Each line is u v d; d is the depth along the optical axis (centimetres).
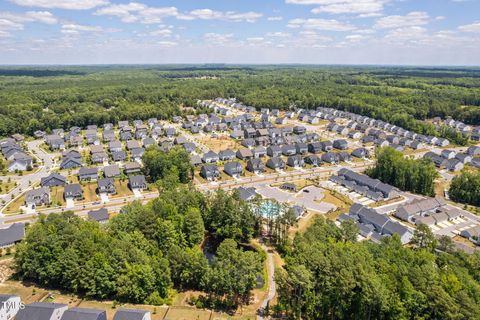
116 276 6475
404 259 6738
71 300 6456
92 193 11800
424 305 5419
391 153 13550
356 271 5703
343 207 11025
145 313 5631
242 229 8712
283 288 6100
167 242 7719
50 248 6925
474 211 10969
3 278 7188
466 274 6312
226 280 6328
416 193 12381
